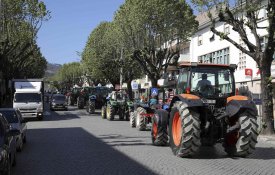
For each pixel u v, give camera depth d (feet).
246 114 37.68
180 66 43.39
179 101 39.99
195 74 41.98
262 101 61.98
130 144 50.11
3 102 148.46
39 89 103.40
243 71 118.01
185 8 120.26
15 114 47.88
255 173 31.27
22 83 103.14
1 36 131.13
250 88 113.80
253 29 62.39
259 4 62.90
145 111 69.41
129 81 173.58
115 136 60.13
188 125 37.22
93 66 196.95
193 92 41.57
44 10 142.20
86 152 43.75
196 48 154.10
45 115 121.29
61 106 152.25
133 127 76.28
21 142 44.91
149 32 120.88
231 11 67.51
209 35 142.20
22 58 163.53
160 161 37.06
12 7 135.64
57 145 50.34
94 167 34.63
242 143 37.47
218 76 42.11
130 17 119.44
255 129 37.22
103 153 42.73
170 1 117.70
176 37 123.03
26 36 142.61
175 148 40.06
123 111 97.19
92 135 61.93
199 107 39.06
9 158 28.63
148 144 50.01
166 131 46.83
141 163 36.09
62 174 31.91
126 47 127.44
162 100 56.39
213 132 39.11
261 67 61.72
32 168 34.60
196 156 40.04
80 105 166.91
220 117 38.75
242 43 117.39
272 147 48.47
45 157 40.70
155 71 123.34
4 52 129.39
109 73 193.77
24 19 140.67
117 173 31.83
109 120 97.04
